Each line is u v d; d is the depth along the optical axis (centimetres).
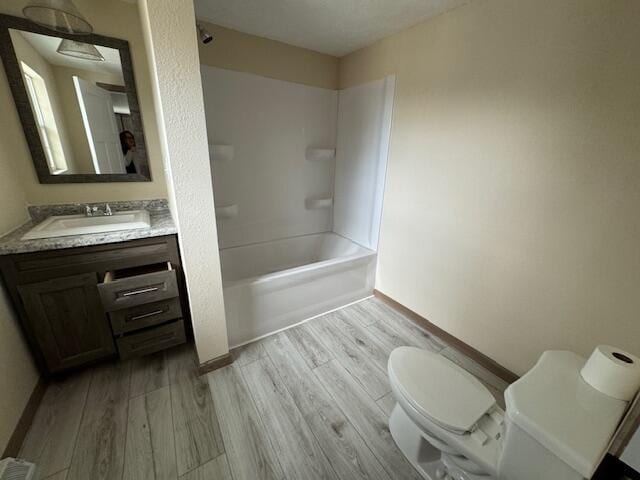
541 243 139
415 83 186
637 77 102
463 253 176
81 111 169
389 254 233
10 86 149
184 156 126
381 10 164
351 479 114
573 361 93
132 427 132
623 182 110
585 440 69
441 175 180
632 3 100
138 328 160
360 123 239
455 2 151
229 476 114
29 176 163
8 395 120
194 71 118
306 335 201
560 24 118
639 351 116
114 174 186
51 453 120
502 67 140
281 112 238
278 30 198
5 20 142
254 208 251
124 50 169
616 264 117
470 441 94
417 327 213
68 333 147
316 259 298
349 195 267
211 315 156
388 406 147
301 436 130
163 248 161
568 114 121
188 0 110
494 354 170
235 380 160
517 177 143
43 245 131
